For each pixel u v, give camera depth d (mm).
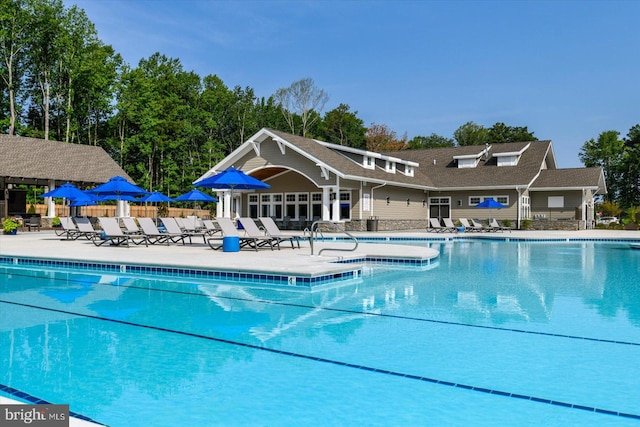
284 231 28594
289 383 4133
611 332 5844
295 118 74062
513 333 5789
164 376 4316
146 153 48656
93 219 24484
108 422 3361
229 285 9719
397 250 14648
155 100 50938
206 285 9711
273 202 32250
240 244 16062
